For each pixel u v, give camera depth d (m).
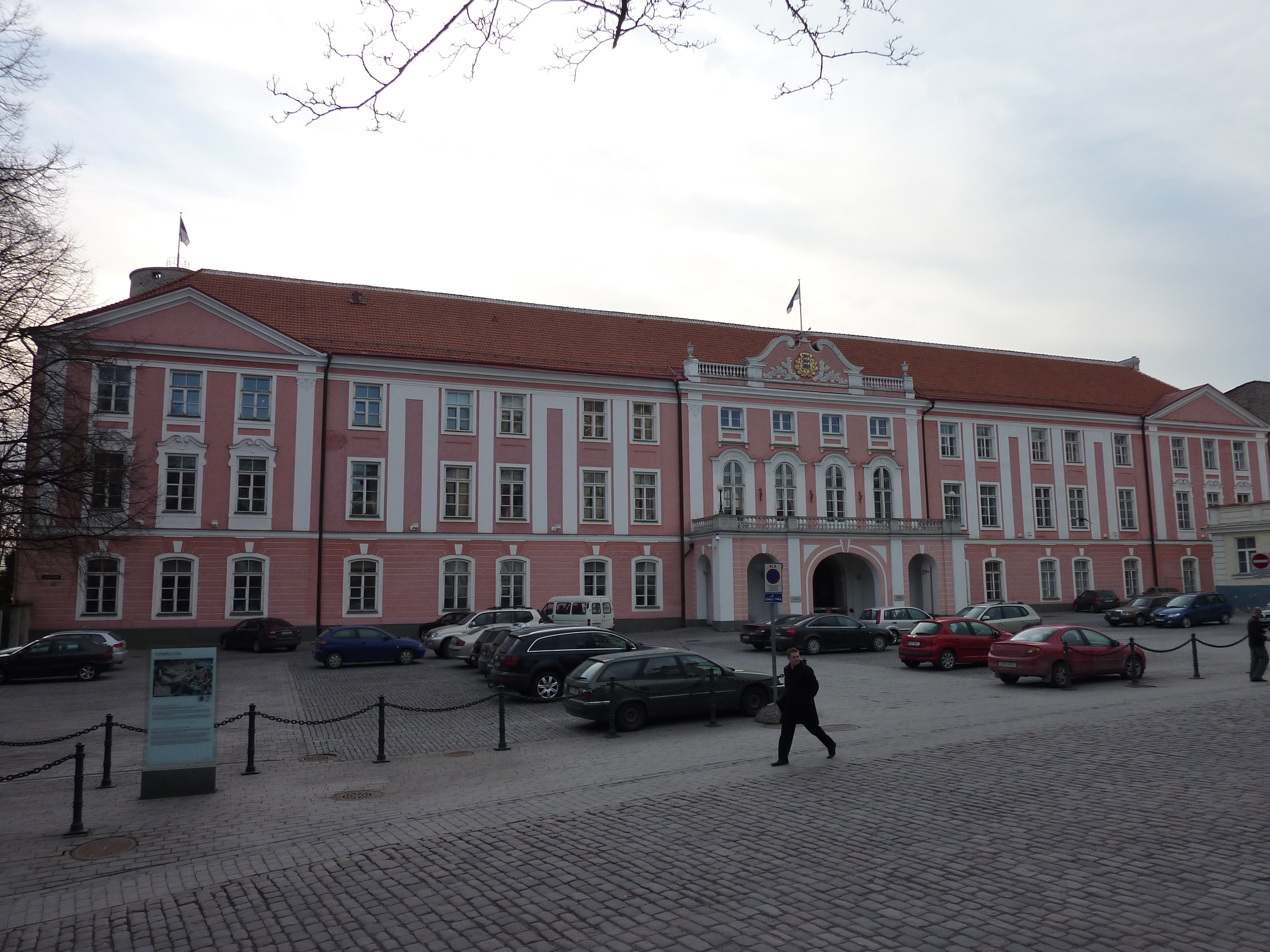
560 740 17.64
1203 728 15.76
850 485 52.47
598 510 47.28
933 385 57.38
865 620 39.44
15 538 24.97
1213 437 62.94
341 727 19.67
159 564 39.28
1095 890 7.98
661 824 10.83
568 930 7.65
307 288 47.41
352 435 42.97
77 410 29.67
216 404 40.81
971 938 7.07
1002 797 11.40
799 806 11.41
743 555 46.34
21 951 7.80
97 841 11.17
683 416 49.47
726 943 7.21
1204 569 61.06
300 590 41.25
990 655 24.22
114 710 23.20
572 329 51.62
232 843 10.95
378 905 8.52
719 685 19.28
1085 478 58.78
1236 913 7.32
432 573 43.66
